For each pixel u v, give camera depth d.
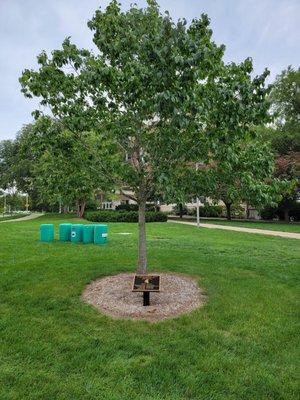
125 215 26.09
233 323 5.09
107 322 5.04
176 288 6.62
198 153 5.35
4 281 6.83
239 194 5.78
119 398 3.41
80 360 4.04
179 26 4.70
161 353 4.23
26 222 26.28
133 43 5.88
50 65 5.94
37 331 4.74
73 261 8.64
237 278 7.40
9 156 49.53
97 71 5.38
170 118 5.07
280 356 4.27
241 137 5.32
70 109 6.09
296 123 29.89
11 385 3.58
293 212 33.84
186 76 4.61
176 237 15.31
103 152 6.38
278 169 26.16
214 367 3.96
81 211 33.56
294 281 7.44
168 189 5.06
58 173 6.59
